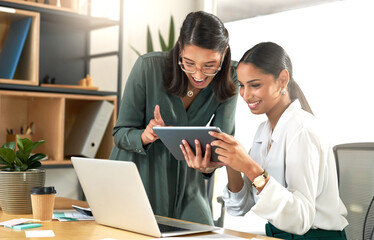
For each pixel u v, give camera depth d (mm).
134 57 3855
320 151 1547
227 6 3939
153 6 3955
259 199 1389
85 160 1483
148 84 1842
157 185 1882
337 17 3164
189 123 1921
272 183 1391
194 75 1684
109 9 3580
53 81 3281
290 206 1390
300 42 3387
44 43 3363
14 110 3289
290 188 1499
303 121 1567
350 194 1962
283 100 1645
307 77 3346
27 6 2891
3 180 1651
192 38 1617
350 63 3102
